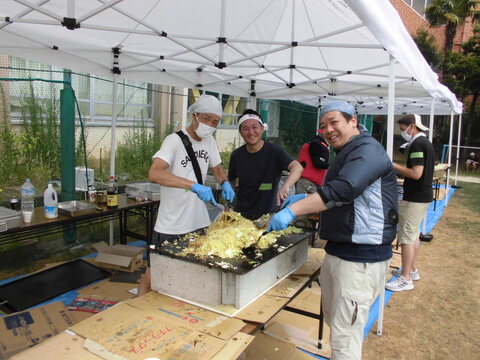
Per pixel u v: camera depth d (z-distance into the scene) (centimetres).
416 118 399
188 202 273
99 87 752
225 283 176
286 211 184
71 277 379
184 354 137
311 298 347
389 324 343
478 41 1811
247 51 411
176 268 186
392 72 267
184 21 329
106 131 704
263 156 311
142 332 153
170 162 263
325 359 270
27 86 585
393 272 453
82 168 514
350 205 195
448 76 1839
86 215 362
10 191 496
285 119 1287
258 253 198
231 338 150
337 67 466
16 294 339
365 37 365
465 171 1642
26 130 560
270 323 312
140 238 457
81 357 138
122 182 622
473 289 428
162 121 885
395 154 1939
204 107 258
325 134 210
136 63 413
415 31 2062
